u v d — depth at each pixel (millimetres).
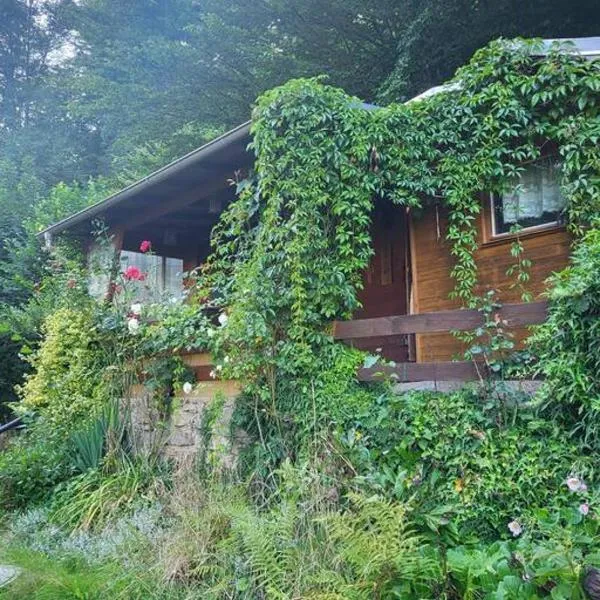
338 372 4488
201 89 14680
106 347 5988
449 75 12484
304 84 5242
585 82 4992
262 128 5230
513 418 3703
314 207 5020
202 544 3260
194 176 7125
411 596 2756
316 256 4977
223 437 4938
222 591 3000
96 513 4516
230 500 3562
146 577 3232
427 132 5539
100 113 16156
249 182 5715
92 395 5957
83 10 16453
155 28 15852
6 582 3447
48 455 5551
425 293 6086
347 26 13531
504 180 5410
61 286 7605
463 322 4164
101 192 14531
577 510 3219
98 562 3619
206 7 14742
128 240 10094
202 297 5922
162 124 14953
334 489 3330
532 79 5141
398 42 13117
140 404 5586
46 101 20750
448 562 2994
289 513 3096
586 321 3525
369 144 5289
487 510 3516
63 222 8633
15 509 5098
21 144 20516
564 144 5113
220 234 6152
